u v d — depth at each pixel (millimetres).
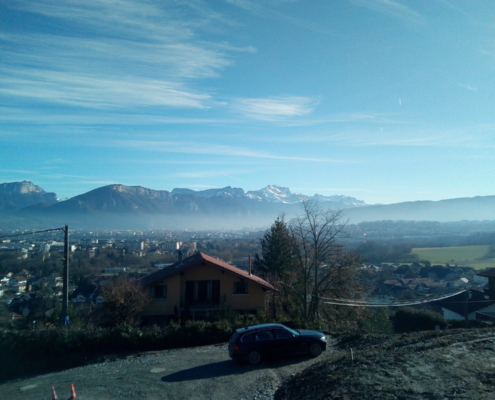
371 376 9633
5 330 17594
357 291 28797
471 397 7656
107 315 24922
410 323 28234
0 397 12531
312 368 12117
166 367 14664
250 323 20234
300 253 29953
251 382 12148
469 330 14391
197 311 28281
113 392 12008
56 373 15453
